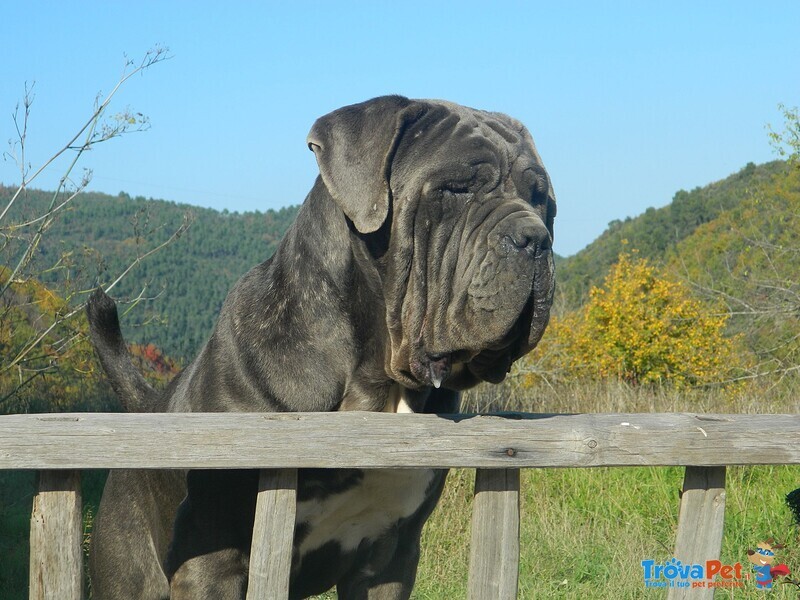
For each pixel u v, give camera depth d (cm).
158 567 350
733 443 266
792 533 551
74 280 740
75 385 857
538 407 959
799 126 1433
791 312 1508
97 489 674
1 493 659
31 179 653
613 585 495
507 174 285
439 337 277
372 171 279
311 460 242
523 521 627
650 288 1609
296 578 333
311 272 308
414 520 338
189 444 236
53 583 235
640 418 267
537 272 265
